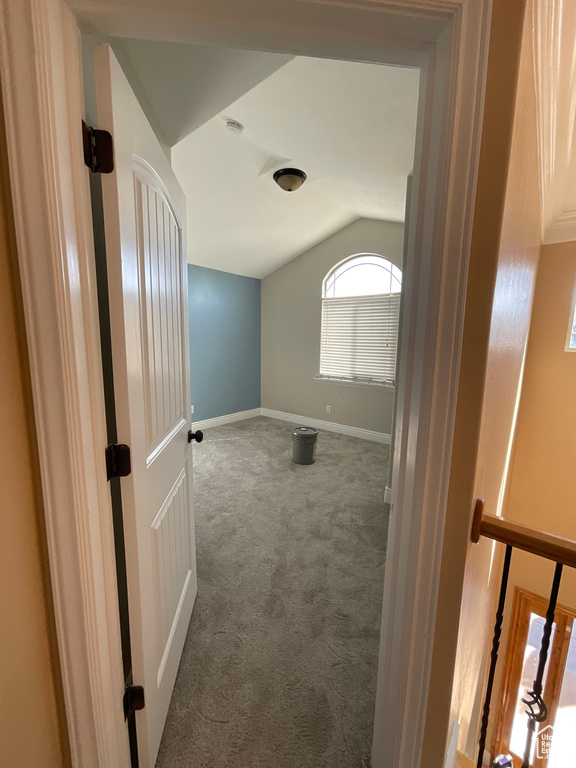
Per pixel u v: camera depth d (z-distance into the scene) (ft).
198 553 6.82
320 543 7.21
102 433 2.50
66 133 2.08
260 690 4.14
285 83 5.45
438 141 2.22
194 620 5.16
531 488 9.98
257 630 5.00
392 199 10.05
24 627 2.23
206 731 3.68
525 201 3.69
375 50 2.29
